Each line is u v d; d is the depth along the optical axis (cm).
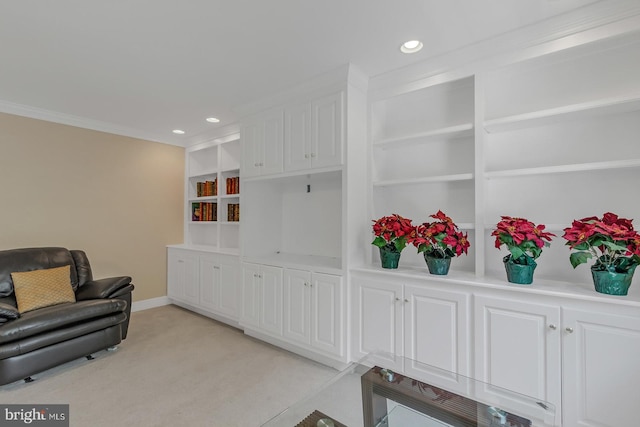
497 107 213
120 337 277
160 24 177
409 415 142
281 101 276
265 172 291
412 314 204
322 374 237
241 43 196
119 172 382
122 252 385
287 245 342
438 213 208
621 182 175
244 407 196
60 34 186
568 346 153
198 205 427
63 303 268
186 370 243
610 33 161
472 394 152
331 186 305
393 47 200
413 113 252
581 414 150
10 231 307
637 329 138
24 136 313
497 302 173
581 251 157
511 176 198
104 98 286
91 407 195
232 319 335
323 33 185
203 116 336
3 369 208
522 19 172
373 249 257
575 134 188
